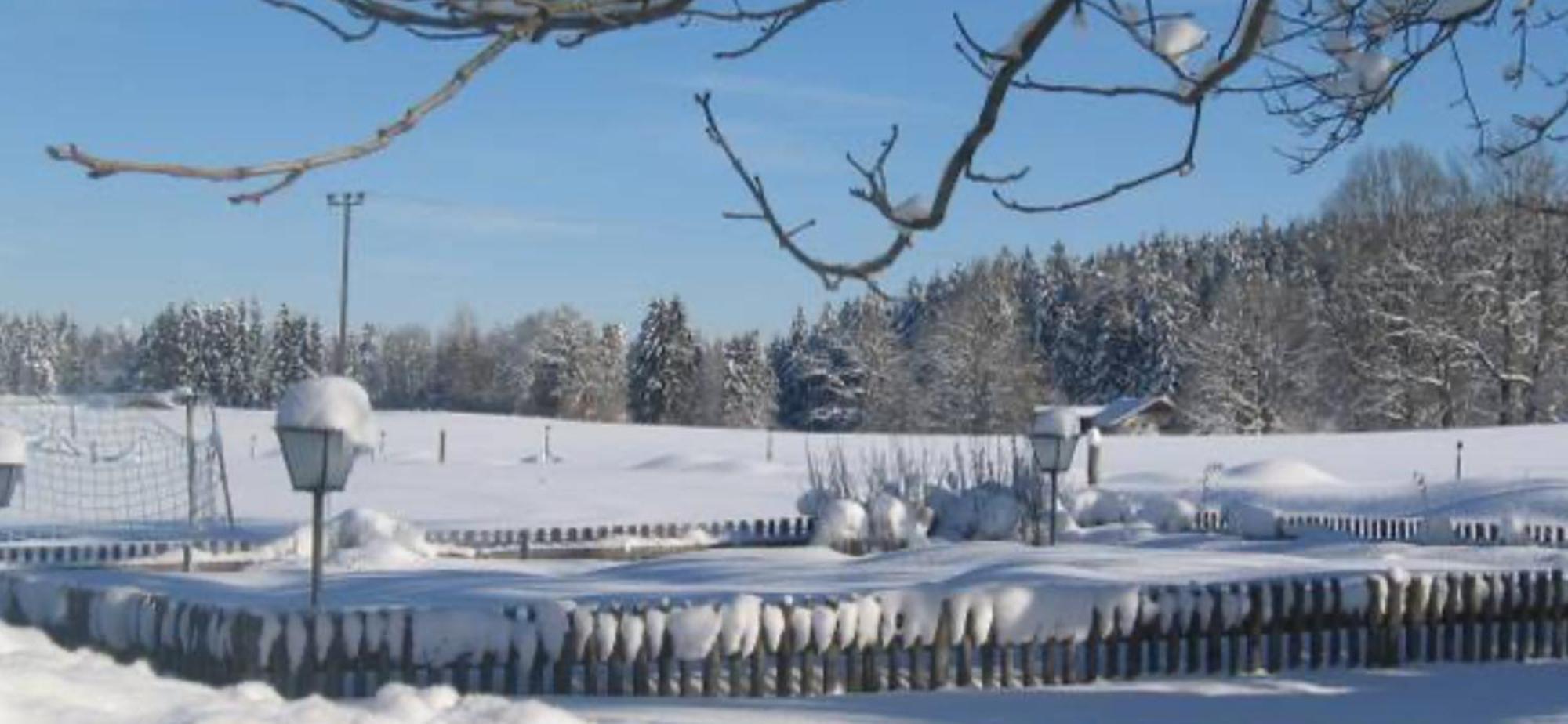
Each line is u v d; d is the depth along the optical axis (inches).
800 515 1205.1
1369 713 459.2
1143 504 1182.3
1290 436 2251.5
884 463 1312.7
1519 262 2267.5
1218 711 462.0
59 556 893.2
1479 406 2450.8
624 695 481.1
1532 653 593.6
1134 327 3794.3
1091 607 522.9
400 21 104.7
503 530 1061.8
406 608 504.4
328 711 276.8
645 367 4062.5
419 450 2475.4
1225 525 1111.6
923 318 3663.9
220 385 4849.9
